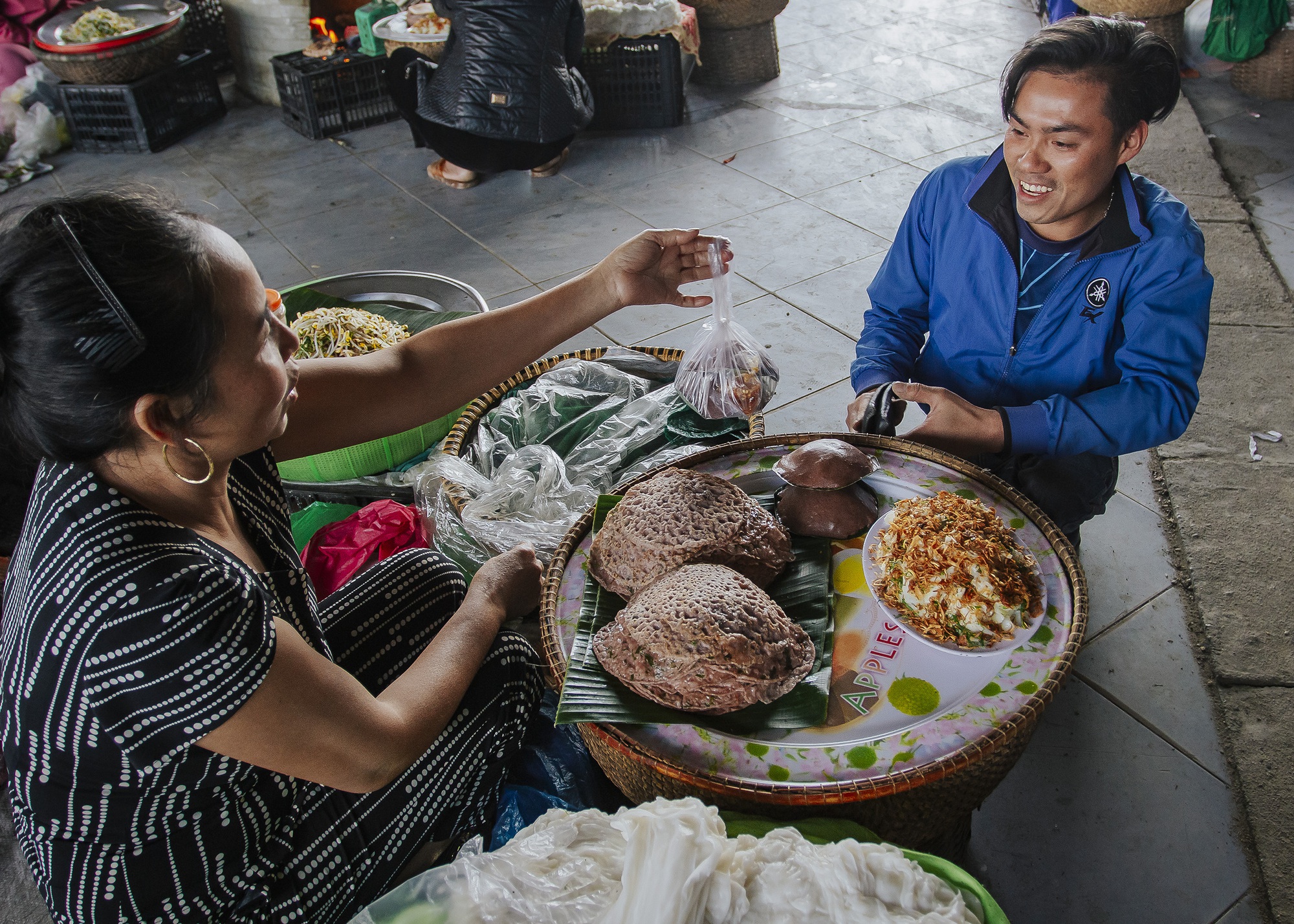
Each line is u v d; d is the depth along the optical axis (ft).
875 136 13.94
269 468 4.05
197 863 3.70
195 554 3.16
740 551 4.43
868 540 4.69
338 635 4.76
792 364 9.26
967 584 4.22
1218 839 5.21
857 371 5.86
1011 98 4.52
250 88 17.06
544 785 5.26
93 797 3.39
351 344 7.15
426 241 12.15
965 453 5.25
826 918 3.50
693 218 12.13
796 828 4.00
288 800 3.96
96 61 14.43
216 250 2.89
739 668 3.88
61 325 2.64
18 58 15.62
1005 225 5.07
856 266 10.84
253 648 3.17
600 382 7.47
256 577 3.49
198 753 3.34
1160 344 4.93
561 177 13.52
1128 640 6.37
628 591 4.51
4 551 3.57
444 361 4.98
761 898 3.57
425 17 13.69
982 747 3.71
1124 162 4.75
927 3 19.22
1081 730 5.81
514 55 11.75
